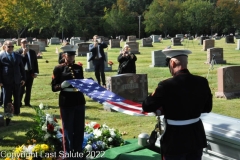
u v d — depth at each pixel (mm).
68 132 5555
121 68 12086
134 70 12180
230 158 5039
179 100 3875
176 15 80562
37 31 75250
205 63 22125
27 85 10680
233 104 11172
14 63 9203
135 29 85062
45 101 11711
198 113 3984
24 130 8164
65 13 71125
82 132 5691
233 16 82562
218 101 11711
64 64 5695
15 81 9219
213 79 16094
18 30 56656
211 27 83438
